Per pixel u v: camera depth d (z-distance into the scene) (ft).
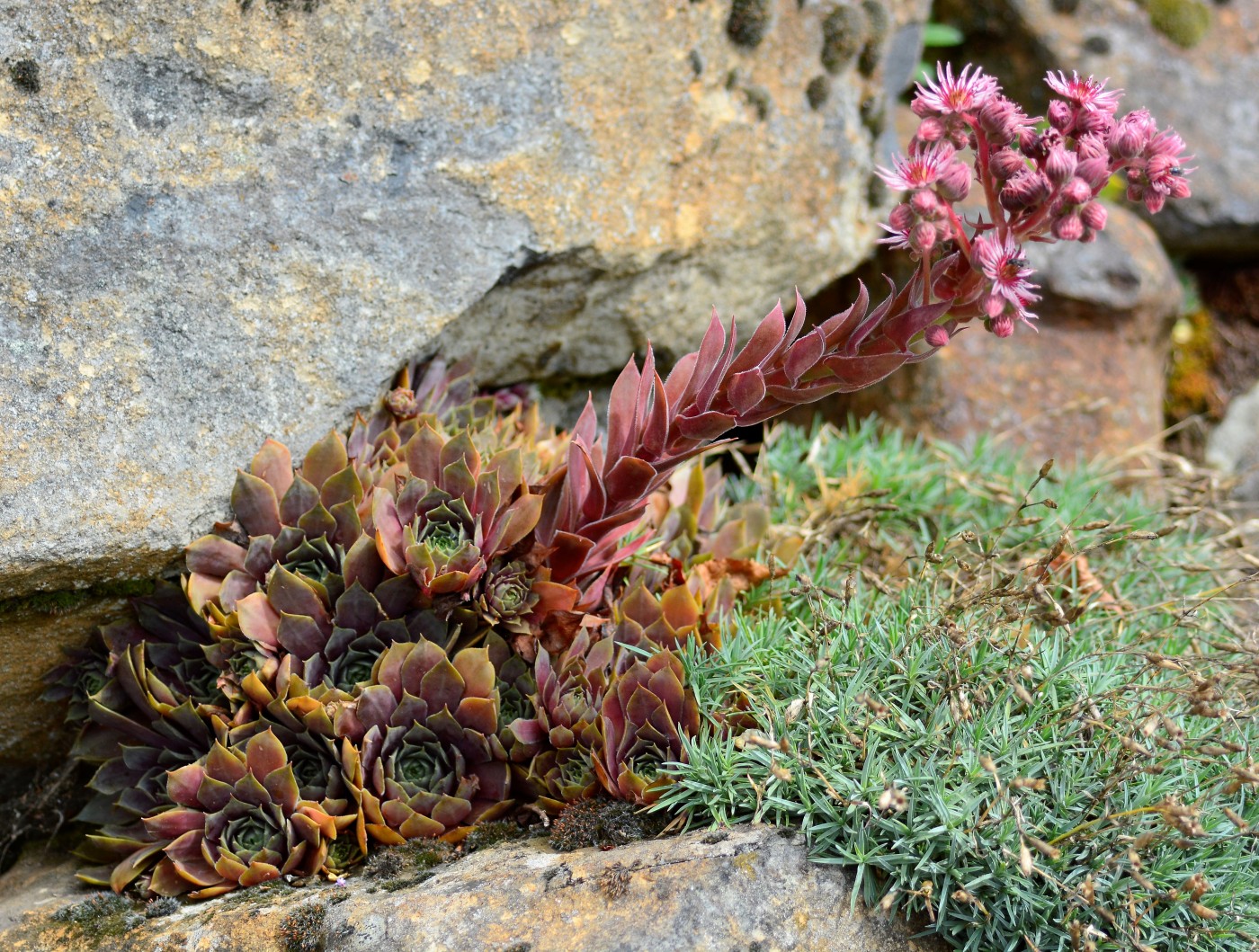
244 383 2.13
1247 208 3.14
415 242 2.25
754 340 1.98
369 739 2.03
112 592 2.12
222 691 2.08
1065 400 2.90
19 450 1.98
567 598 2.11
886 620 2.13
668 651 2.05
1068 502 2.62
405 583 2.09
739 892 1.86
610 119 2.38
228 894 2.00
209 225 2.10
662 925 1.83
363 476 2.18
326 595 2.10
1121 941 1.82
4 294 1.98
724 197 2.52
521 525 2.10
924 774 1.89
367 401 2.24
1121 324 2.96
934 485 2.64
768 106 2.55
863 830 1.88
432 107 2.24
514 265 2.33
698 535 2.38
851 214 2.70
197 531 2.10
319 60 2.16
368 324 2.22
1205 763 1.96
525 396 2.56
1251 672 2.02
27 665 2.14
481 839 2.04
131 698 2.15
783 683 2.05
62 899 2.05
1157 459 2.90
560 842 1.97
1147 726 1.87
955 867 1.86
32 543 1.98
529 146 2.31
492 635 2.12
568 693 2.06
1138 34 3.19
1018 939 1.85
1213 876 1.89
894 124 2.78
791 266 2.64
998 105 1.80
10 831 2.26
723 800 1.95
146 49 2.06
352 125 2.19
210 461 2.10
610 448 2.09
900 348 1.90
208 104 2.10
